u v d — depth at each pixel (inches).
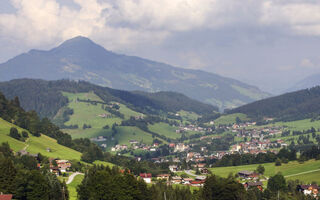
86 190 5846.5
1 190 5275.6
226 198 6190.9
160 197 5989.2
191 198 6240.2
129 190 5728.3
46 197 5487.2
